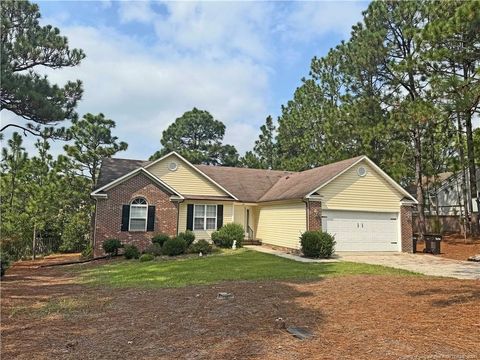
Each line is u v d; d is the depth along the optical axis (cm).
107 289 1033
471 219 2570
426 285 1020
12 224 2033
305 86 3934
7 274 1417
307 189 2020
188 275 1234
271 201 2305
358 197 2042
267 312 739
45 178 2295
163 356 511
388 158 2498
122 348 546
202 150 5528
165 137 5597
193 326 650
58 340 588
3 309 806
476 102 977
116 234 1984
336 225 1988
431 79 1235
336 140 2805
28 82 1439
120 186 2022
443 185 3450
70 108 1603
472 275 1236
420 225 2541
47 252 2436
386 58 2447
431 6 1950
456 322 653
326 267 1417
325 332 605
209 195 2405
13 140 1878
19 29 1612
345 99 2800
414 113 1384
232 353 516
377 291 938
